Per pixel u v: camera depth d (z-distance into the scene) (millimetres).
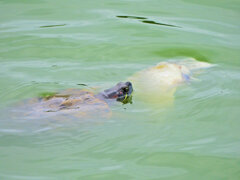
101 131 12750
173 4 26359
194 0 26953
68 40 20938
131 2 26734
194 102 15156
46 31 21938
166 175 10953
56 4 26094
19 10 24875
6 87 16078
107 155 11758
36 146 11758
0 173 10664
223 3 26406
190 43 20859
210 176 10938
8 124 12609
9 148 11578
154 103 14914
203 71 18062
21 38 20969
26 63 18453
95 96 14742
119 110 14227
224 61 19141
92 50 19984
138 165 11367
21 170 10852
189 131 13219
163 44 20766
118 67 18328
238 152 12016
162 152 12008
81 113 13328
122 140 12492
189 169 11242
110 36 21594
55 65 18344
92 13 24719
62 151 11711
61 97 14430
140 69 18141
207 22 23406
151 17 24078
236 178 10852
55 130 12398
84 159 11492
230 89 16312
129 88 15289
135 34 21906
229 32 22141
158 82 16453
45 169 10961
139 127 13266
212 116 14227
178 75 17000
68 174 10797
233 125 13633
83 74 17562
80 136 12367
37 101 14273
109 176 10781
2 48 19844
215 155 11859
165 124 13555
